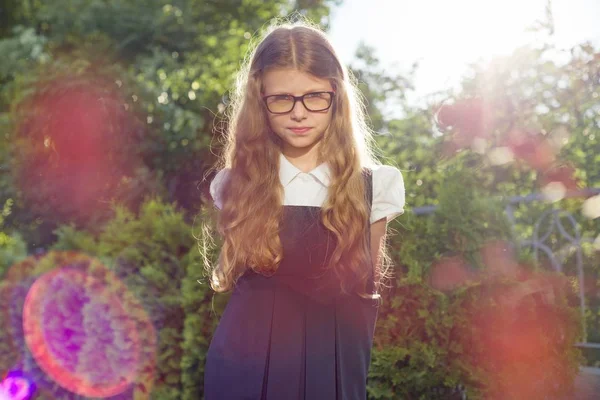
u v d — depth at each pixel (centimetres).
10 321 342
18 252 362
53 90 559
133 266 330
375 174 207
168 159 614
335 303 192
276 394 186
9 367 340
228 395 189
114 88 578
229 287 205
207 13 1084
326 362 188
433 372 300
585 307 414
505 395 298
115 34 945
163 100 658
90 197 570
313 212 195
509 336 299
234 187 205
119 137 574
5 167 575
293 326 189
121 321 320
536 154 434
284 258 192
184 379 312
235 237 199
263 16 1127
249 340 190
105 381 322
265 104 205
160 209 358
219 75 852
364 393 197
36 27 1131
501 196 367
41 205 577
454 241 307
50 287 334
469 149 453
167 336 319
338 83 201
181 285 328
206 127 648
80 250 345
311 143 201
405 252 307
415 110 520
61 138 565
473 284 298
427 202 454
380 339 304
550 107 454
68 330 331
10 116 577
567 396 330
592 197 419
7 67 881
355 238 194
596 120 455
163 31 964
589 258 430
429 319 299
